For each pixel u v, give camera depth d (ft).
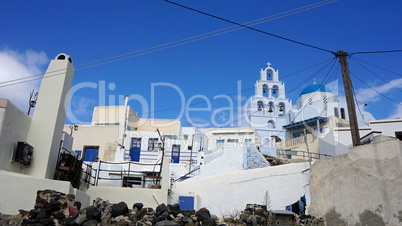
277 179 72.59
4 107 46.11
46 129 52.65
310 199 70.23
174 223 45.47
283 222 60.39
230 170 85.56
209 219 49.75
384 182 56.65
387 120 101.91
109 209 49.34
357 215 59.16
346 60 75.51
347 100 73.46
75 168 58.23
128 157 110.83
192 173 91.45
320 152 116.57
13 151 47.62
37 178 45.52
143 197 59.16
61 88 55.11
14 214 42.45
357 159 62.08
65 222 41.88
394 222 53.62
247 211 61.77
